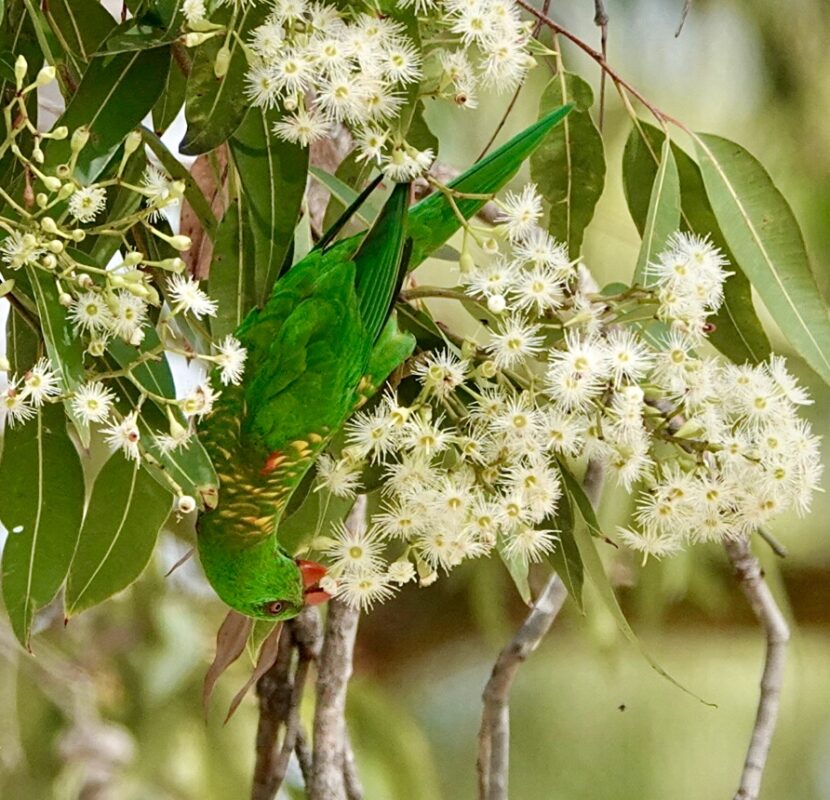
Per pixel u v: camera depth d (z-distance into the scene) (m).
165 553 6.14
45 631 6.12
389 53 5.70
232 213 5.74
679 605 6.50
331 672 5.77
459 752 7.18
